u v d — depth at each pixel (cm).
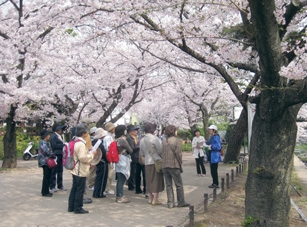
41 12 1104
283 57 551
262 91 546
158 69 1620
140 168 945
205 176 1300
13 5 1344
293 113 561
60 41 1495
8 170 1428
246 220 564
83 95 1731
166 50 1236
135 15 718
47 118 2034
